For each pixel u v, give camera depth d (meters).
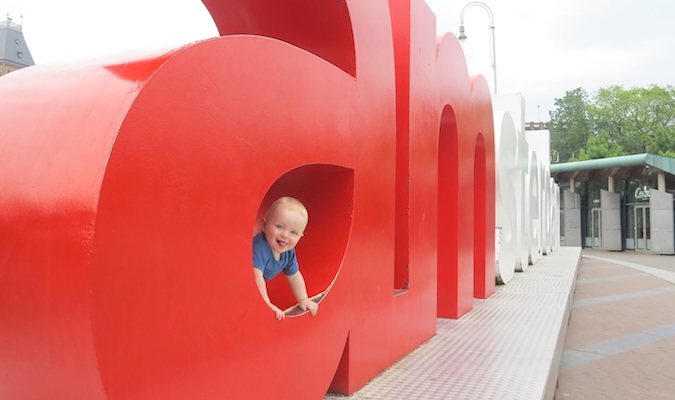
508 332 5.20
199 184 1.96
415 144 4.50
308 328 2.76
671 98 57.31
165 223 1.81
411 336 4.40
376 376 3.68
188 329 1.93
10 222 1.69
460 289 6.02
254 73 2.26
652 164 27.86
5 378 1.84
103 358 1.59
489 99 7.81
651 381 5.41
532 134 21.48
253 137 2.26
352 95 3.22
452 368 3.92
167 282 1.83
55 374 1.68
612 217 32.72
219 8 3.35
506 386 3.50
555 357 4.63
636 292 12.43
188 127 1.90
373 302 3.59
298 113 2.60
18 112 1.84
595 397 4.91
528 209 13.29
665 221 29.23
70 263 1.57
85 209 1.56
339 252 3.20
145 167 1.72
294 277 2.77
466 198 6.33
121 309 1.65
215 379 2.07
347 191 3.26
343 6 3.12
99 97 1.73
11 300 1.71
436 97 5.20
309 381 2.78
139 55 1.89
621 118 59.69
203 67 1.96
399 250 4.37
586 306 10.25
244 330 2.24
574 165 31.75
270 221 2.54
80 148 1.64
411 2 4.44
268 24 3.38
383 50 3.73
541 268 12.66
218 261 2.07
